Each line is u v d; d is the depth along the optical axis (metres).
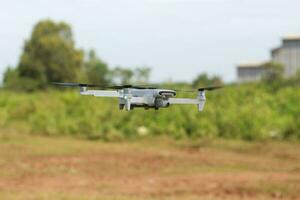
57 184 37.50
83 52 159.88
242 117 68.69
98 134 66.69
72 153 51.72
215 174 41.47
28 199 31.64
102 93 9.82
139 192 34.50
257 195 33.47
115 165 45.78
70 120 71.75
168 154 52.50
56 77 152.62
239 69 193.38
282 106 75.50
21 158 47.75
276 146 59.81
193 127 68.00
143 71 76.19
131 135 67.25
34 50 153.88
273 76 120.06
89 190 35.28
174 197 32.69
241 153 56.12
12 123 76.75
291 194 33.59
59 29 160.12
